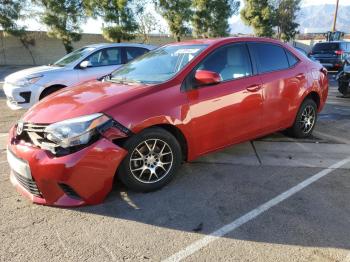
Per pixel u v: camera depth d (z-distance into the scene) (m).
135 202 3.75
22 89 7.55
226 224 3.36
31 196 3.55
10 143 3.72
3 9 25.31
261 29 36.12
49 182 3.37
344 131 6.54
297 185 4.18
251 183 4.23
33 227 3.28
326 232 3.21
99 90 4.09
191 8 29.64
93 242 3.07
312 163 4.88
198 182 4.25
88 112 3.50
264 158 5.05
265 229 3.27
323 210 3.60
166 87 3.96
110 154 3.49
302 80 5.52
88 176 3.41
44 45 28.33
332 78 16.25
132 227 3.30
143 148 3.82
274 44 5.27
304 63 5.69
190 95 4.07
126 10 26.05
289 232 3.21
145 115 3.71
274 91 5.02
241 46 4.80
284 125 5.42
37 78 7.66
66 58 8.88
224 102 4.36
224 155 5.16
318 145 5.65
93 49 8.59
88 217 3.46
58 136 3.34
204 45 4.55
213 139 4.38
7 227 3.27
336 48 18.23
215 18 31.73
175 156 4.06
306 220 3.41
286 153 5.27
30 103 7.64
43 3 25.89
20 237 3.13
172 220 3.42
